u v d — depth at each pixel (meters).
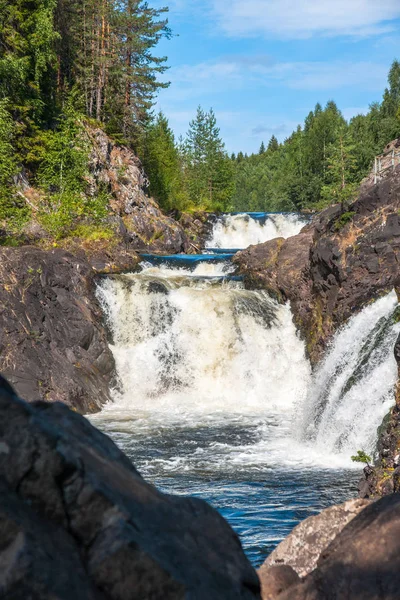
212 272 32.22
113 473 1.94
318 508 11.65
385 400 16.38
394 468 10.04
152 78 53.72
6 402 1.77
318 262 24.84
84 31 52.56
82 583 1.61
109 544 1.68
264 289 28.45
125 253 33.19
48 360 22.97
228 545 2.02
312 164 94.62
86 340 24.56
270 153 184.12
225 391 25.88
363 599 2.21
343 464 15.22
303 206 92.06
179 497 2.13
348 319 22.44
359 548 2.38
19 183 37.31
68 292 25.38
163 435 18.55
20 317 23.12
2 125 36.00
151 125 69.81
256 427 19.61
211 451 16.59
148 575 1.67
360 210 23.88
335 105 125.19
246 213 53.09
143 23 52.59
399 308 18.45
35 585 1.51
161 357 26.16
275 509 11.62
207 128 85.12
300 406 22.92
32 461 1.71
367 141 79.25
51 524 1.70
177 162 77.00
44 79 43.53
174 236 42.25
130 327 26.52
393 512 2.44
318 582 2.39
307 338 25.92
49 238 33.72
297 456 16.11
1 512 1.59
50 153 38.62
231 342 26.48
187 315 26.72
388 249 22.09
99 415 21.86
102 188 40.97
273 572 2.61
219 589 1.81
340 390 18.02
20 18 39.88
